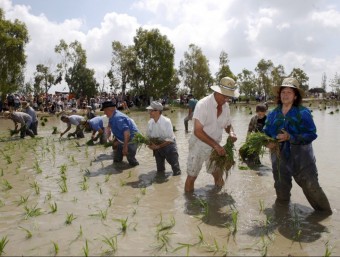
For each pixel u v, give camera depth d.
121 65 47.91
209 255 3.86
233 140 6.23
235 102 59.03
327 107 45.75
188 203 5.67
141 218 5.02
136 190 6.48
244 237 4.33
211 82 55.66
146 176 7.59
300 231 4.44
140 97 47.25
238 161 8.64
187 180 6.35
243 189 6.41
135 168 8.41
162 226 4.68
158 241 4.23
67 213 5.07
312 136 4.92
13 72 33.75
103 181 7.18
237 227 4.64
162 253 3.92
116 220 4.93
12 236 4.51
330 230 4.51
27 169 8.45
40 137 14.52
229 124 6.46
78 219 5.03
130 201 5.83
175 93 59.03
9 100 30.08
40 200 5.98
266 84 66.38
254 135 5.49
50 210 5.45
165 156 7.73
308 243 4.14
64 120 14.00
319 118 24.70
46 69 49.69
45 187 6.80
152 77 47.34
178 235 4.41
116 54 47.94
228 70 57.53
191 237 4.34
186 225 4.73
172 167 7.68
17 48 32.94
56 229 4.69
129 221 4.92
